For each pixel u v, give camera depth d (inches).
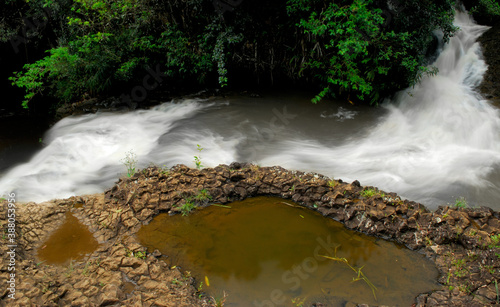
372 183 229.0
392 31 290.4
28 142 295.4
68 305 135.7
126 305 136.6
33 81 321.7
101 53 331.3
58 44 360.2
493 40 365.7
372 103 338.0
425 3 310.5
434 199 212.7
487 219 180.2
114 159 261.0
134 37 343.6
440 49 365.4
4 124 325.7
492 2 414.0
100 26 348.8
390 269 160.4
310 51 330.6
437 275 157.2
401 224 178.1
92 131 302.8
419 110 315.6
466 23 409.1
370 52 310.7
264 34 335.6
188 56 339.6
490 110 298.4
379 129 299.7
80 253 167.6
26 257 163.9
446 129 287.9
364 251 170.4
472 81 340.8
